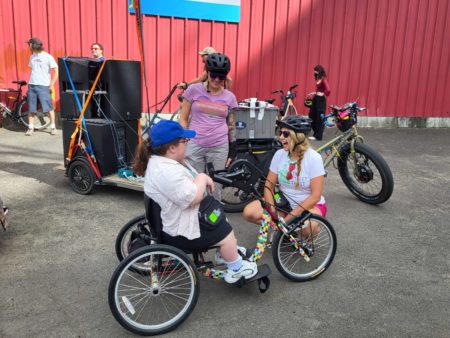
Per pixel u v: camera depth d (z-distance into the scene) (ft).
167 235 9.57
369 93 34.22
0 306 10.18
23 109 28.99
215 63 13.16
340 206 17.33
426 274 12.28
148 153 9.39
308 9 31.99
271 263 12.65
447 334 9.71
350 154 17.60
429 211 17.10
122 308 10.27
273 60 32.09
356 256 13.17
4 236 13.60
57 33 28.19
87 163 16.87
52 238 13.61
